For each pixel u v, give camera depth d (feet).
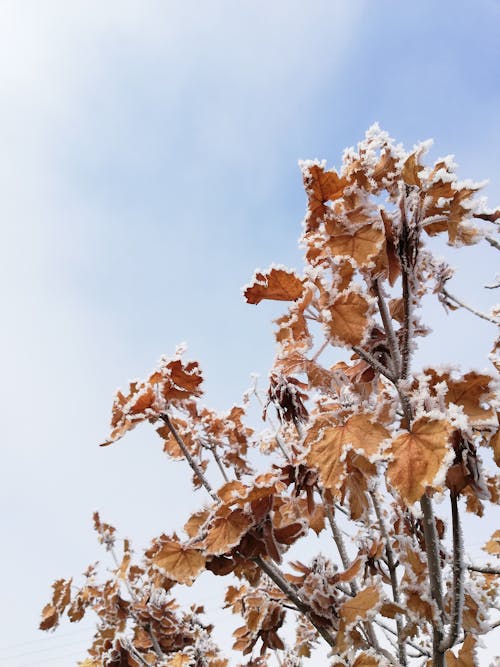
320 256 2.67
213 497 3.21
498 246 2.97
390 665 2.88
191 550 3.06
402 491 2.29
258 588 3.73
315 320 2.69
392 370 2.58
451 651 3.00
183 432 4.05
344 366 3.08
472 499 2.73
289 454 3.55
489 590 3.39
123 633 5.24
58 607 6.18
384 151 2.72
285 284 2.69
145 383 3.59
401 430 2.39
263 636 3.58
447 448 2.28
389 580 3.42
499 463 2.36
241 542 3.07
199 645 5.53
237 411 4.37
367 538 3.50
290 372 2.97
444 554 3.03
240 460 4.21
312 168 2.68
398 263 2.56
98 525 6.62
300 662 5.07
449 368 2.47
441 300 3.50
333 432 2.53
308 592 3.14
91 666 5.95
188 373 3.58
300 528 3.14
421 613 2.62
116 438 3.52
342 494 2.89
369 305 2.52
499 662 3.07
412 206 2.52
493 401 2.37
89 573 6.48
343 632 2.99
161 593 5.69
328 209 2.59
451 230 2.47
